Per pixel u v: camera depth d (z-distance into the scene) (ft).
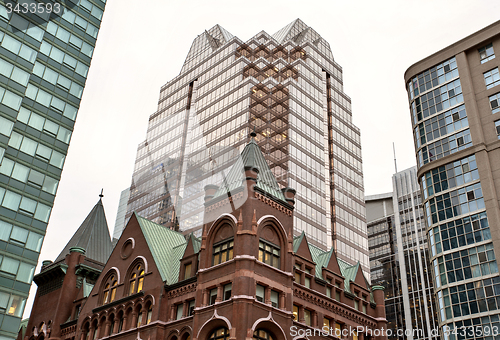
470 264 180.75
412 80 234.58
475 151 195.21
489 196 184.65
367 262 356.18
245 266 119.85
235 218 129.39
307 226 318.45
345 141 401.90
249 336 111.45
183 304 132.67
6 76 159.63
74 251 183.11
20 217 151.64
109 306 149.59
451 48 222.69
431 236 198.80
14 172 155.63
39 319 177.47
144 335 132.87
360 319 153.38
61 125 175.83
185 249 144.46
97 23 206.28
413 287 412.36
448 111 212.64
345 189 372.17
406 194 462.19
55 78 180.96
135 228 160.56
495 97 201.16
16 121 162.50
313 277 142.92
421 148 216.54
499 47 208.64
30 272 146.92
